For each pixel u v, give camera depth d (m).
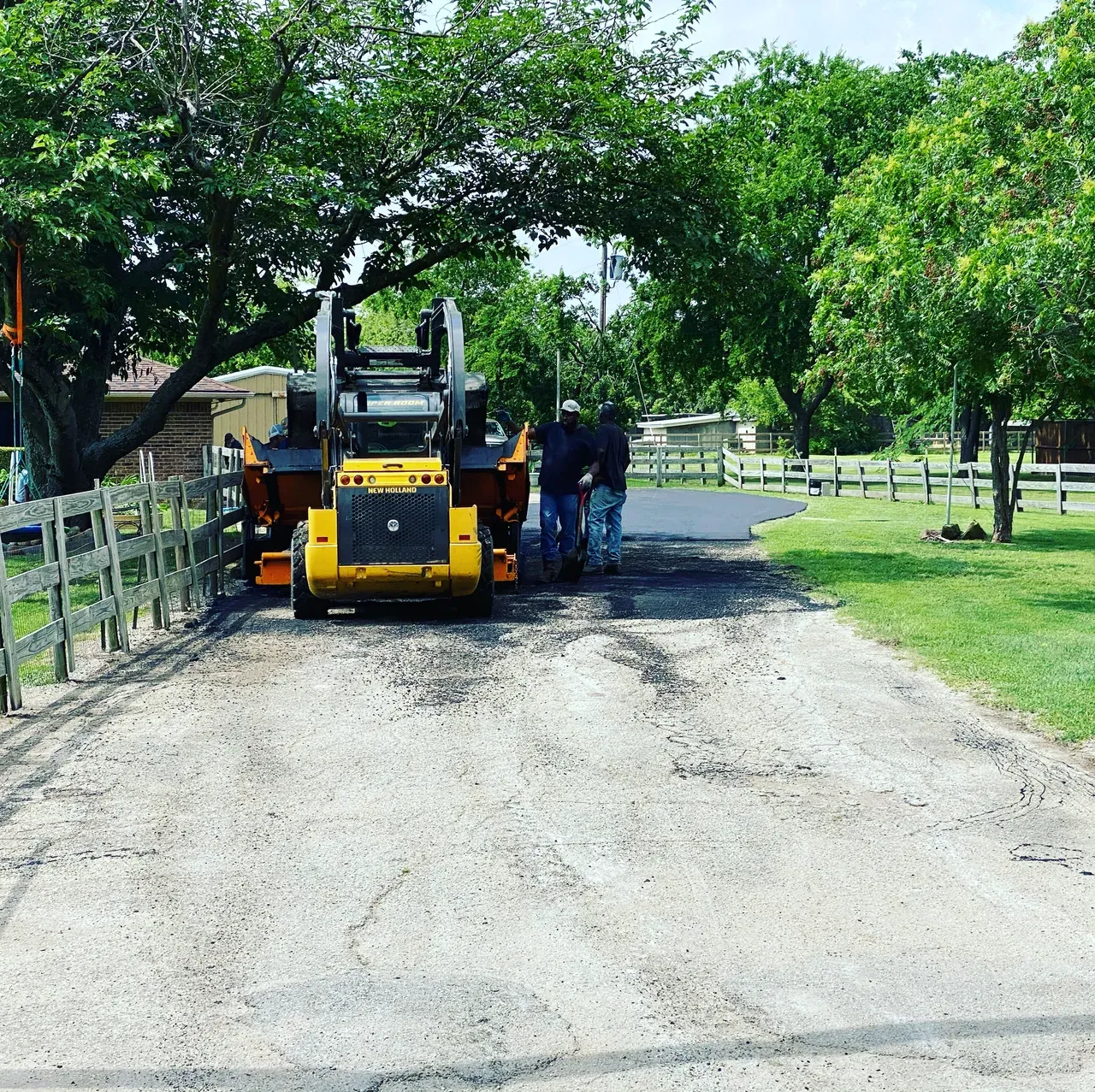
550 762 6.90
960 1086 3.61
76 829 5.84
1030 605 12.28
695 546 18.91
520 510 13.73
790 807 6.14
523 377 51.22
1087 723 7.54
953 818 5.96
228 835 5.75
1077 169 14.55
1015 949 4.53
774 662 9.59
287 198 14.61
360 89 16.38
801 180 38.19
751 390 72.19
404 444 12.67
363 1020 4.02
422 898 5.02
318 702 8.28
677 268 18.05
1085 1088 3.60
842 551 17.97
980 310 14.19
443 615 11.96
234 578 15.16
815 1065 3.73
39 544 16.83
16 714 7.97
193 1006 4.12
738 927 4.73
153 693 8.56
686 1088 3.61
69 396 17.16
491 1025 3.98
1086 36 15.73
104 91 14.66
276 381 38.81
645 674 9.16
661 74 16.72
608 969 4.38
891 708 8.12
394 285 18.73
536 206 16.86
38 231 14.04
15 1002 4.16
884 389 17.86
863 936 4.65
